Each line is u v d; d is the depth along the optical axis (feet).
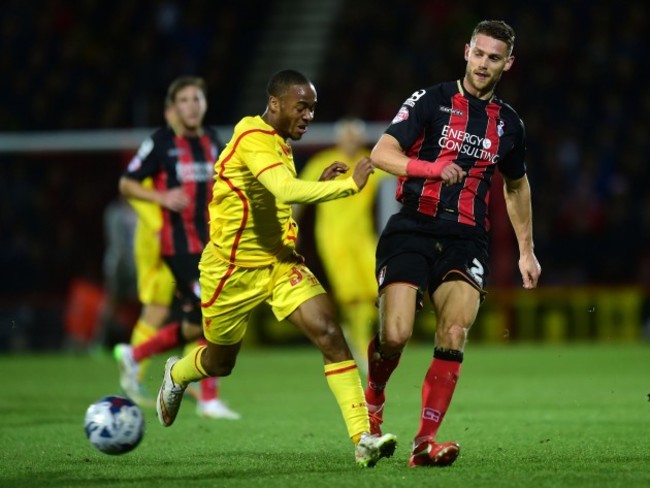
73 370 152.66
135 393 99.66
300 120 61.00
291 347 201.16
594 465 62.03
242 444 75.46
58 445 74.84
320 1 266.16
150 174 97.71
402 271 62.08
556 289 201.16
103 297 192.85
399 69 232.32
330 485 54.80
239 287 63.52
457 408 99.76
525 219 68.33
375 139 203.10
